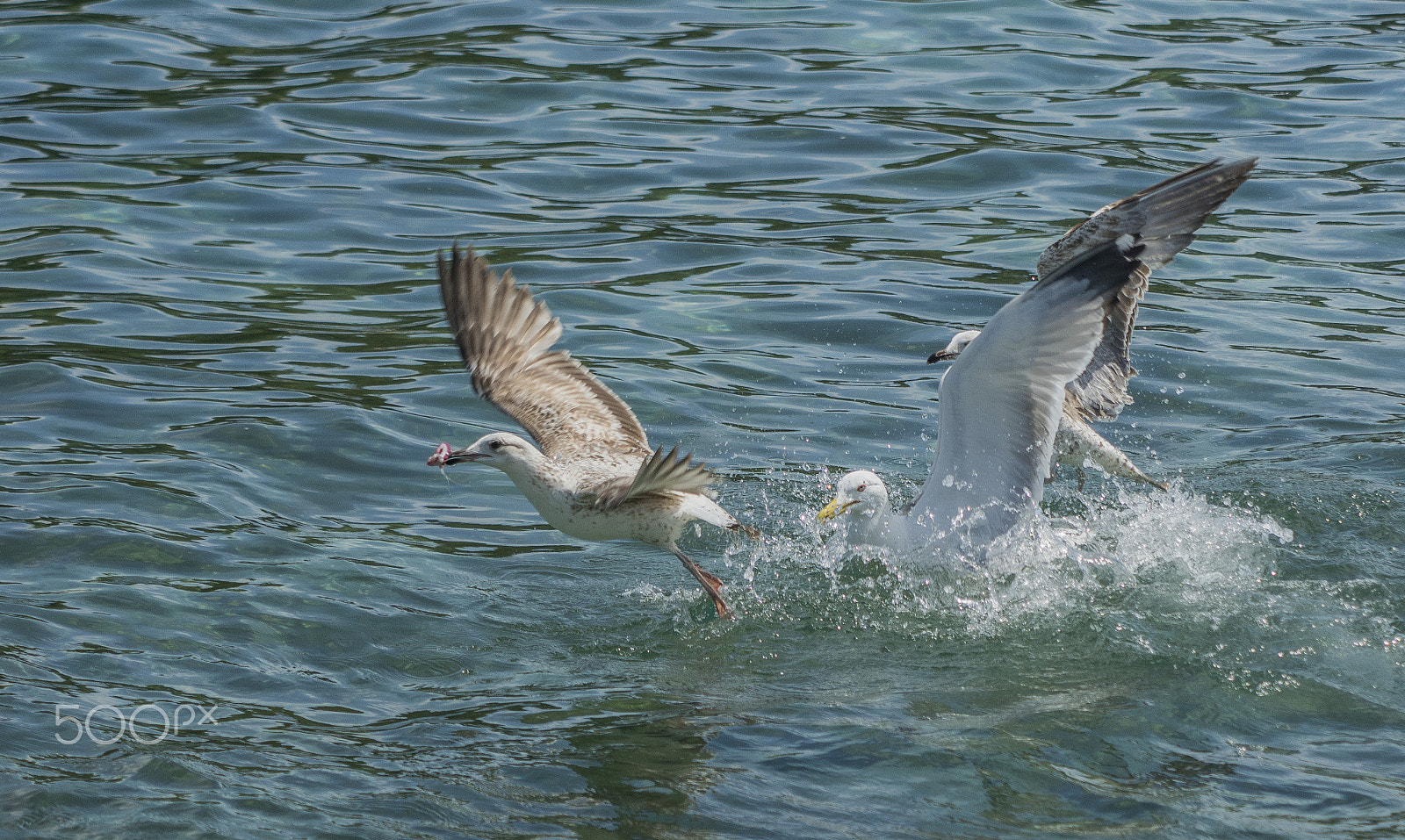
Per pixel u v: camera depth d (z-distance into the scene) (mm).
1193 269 17219
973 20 24422
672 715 9031
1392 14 24938
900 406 14094
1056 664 9898
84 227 17156
